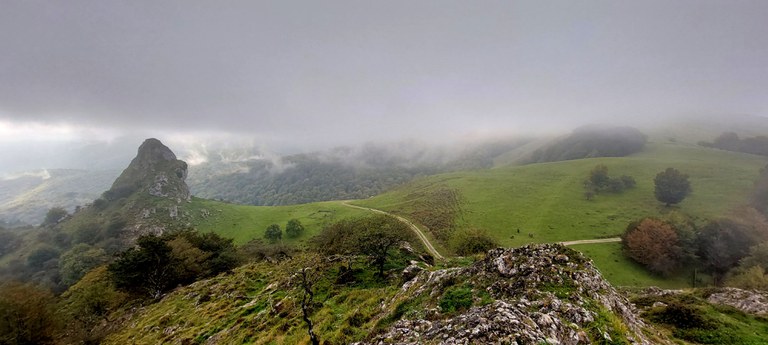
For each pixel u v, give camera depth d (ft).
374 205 636.07
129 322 159.33
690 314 88.53
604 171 520.42
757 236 290.97
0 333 137.80
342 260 164.96
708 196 431.43
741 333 81.20
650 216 393.29
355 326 78.48
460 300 69.62
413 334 57.16
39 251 490.08
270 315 111.96
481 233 286.25
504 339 43.27
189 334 117.08
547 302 60.80
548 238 375.86
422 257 177.88
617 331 56.08
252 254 308.19
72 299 212.84
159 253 207.41
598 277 74.18
